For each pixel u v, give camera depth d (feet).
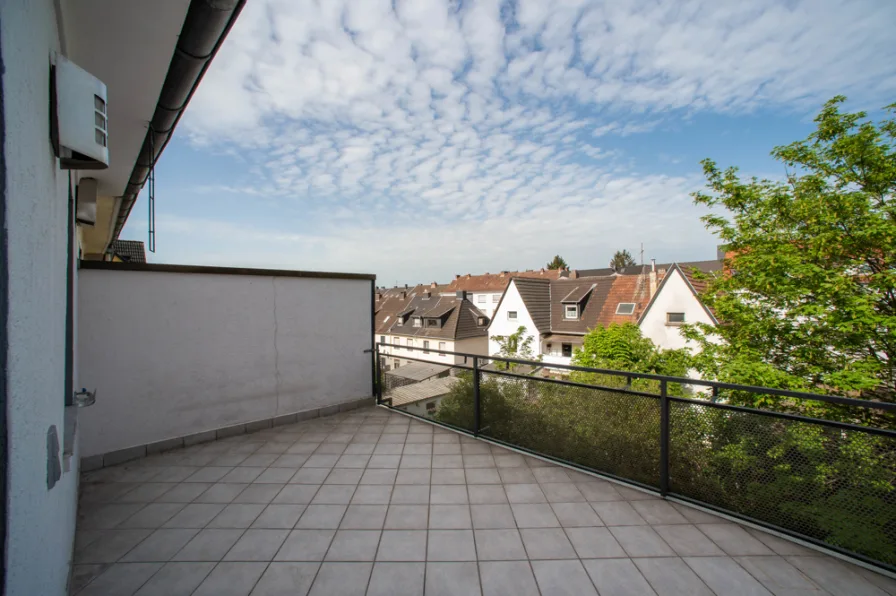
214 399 13.42
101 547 7.70
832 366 23.53
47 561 3.55
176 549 7.66
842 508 7.49
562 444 11.47
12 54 2.40
